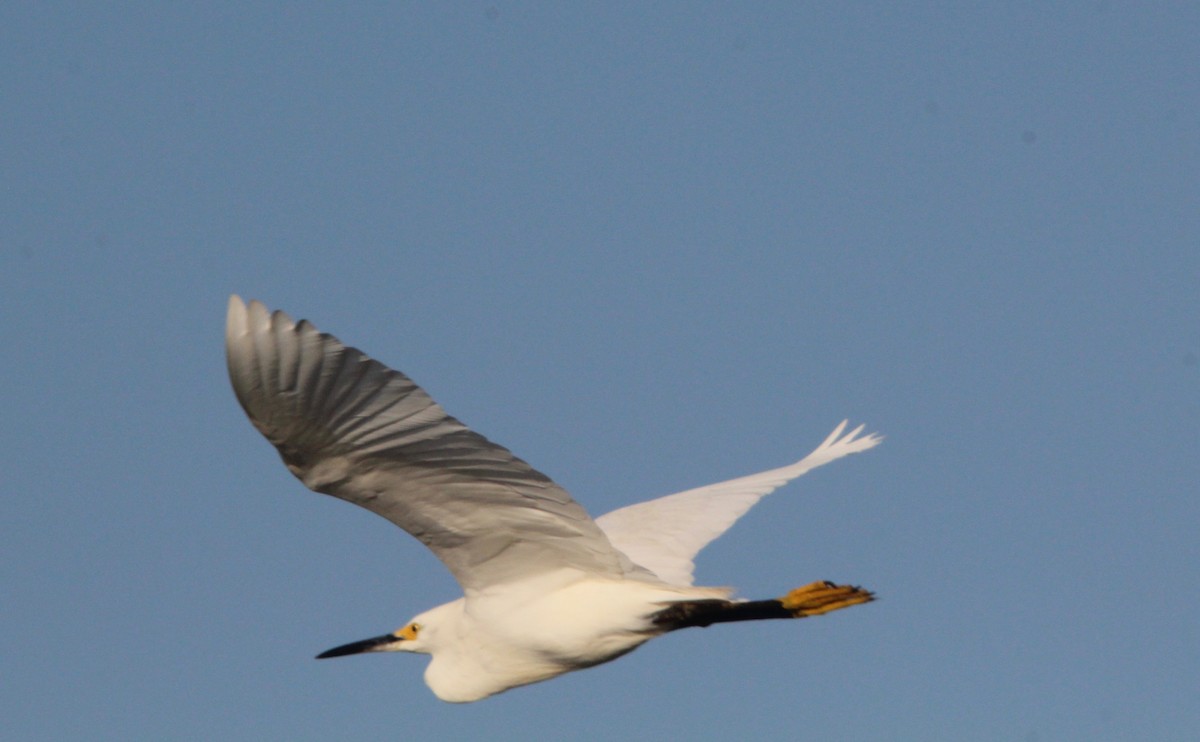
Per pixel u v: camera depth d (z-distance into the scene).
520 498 10.49
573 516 10.72
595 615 11.43
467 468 9.93
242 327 8.70
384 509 10.47
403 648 13.27
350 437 9.45
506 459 9.76
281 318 8.66
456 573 11.71
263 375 8.90
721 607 11.23
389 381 8.90
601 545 11.16
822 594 11.17
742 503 14.39
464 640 12.43
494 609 11.83
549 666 12.00
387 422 9.27
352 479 9.94
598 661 11.82
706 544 13.88
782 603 11.16
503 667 12.22
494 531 11.03
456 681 12.61
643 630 11.45
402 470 9.92
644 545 13.73
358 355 8.71
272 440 9.46
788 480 14.70
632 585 11.49
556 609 11.55
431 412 9.13
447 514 10.69
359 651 13.42
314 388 8.98
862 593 11.18
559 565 11.52
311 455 9.62
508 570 11.59
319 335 8.64
